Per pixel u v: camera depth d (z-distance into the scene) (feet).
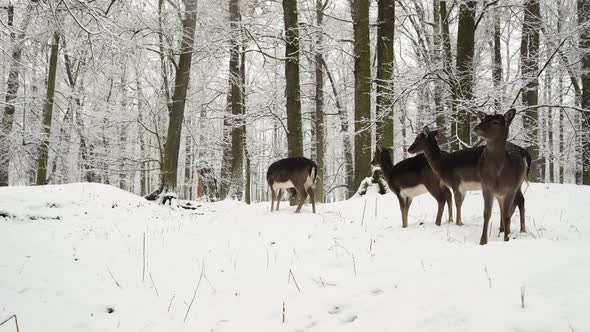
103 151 66.08
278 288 14.08
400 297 11.85
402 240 18.80
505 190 17.85
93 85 66.59
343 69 70.85
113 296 14.74
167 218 31.53
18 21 38.19
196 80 63.46
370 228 23.27
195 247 20.61
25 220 27.14
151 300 14.26
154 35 47.67
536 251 13.87
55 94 65.82
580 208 25.18
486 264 13.14
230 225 26.48
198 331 11.85
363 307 11.76
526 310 10.03
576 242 15.11
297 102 39.09
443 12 47.14
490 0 42.06
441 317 10.44
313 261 16.51
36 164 58.95
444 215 26.58
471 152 21.17
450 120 39.81
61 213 29.01
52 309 13.84
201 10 48.32
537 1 43.04
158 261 18.39
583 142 45.88
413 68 41.63
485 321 9.91
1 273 17.06
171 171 40.24
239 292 14.25
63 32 31.48
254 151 68.95
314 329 11.18
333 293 12.91
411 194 23.61
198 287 15.08
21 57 42.42
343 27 62.39
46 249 20.72
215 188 53.31
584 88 42.80
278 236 21.85
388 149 25.45
